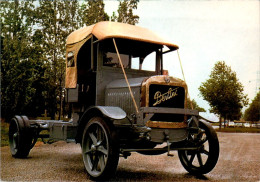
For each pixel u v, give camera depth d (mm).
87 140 4621
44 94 14953
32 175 4586
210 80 22844
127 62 5477
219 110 22734
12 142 6742
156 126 4391
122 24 5559
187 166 5121
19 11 13555
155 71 5727
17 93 11805
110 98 5055
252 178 4746
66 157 6508
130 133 4527
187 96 4781
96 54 5375
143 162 6141
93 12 13805
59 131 5707
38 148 8094
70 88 5887
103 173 4047
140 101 4473
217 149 4648
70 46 5883
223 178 4734
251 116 36969
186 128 4645
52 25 14164
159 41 5293
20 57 12164
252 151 8328
